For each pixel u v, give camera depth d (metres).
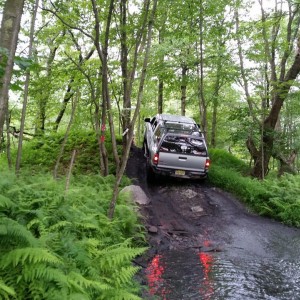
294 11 15.13
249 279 6.85
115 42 12.26
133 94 16.55
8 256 3.80
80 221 6.31
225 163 17.98
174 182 13.10
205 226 9.88
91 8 11.29
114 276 5.01
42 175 9.91
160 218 9.88
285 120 20.41
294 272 7.32
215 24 14.68
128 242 6.60
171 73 16.11
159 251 8.02
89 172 13.28
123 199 9.16
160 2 10.83
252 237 9.43
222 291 6.27
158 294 5.97
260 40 16.45
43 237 4.63
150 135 14.29
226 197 12.52
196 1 12.62
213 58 15.91
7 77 5.03
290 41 16.55
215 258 7.88
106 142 16.12
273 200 11.64
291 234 9.97
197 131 13.19
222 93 23.66
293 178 14.02
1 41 5.06
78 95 12.40
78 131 16.98
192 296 6.02
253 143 16.80
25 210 5.23
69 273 4.25
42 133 15.87
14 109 12.52
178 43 14.47
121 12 11.33
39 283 3.88
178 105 32.53
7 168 9.46
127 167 13.92
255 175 16.48
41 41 12.70
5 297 3.54
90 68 11.73
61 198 6.44
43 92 12.48
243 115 16.67
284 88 15.57
